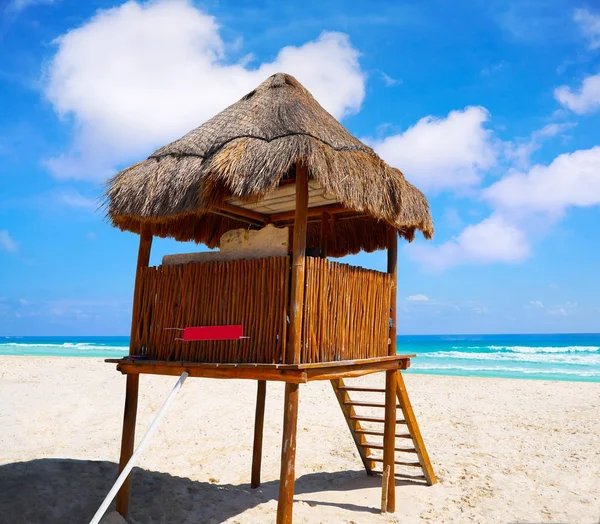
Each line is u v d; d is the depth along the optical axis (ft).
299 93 19.02
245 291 15.61
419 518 18.69
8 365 70.90
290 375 14.06
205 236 24.13
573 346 173.99
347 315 17.06
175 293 17.13
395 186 17.80
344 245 24.90
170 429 34.24
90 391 47.03
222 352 15.65
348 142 17.74
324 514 18.61
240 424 35.91
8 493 18.20
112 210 17.70
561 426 35.83
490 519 18.69
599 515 19.20
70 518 17.20
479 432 34.14
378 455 28.17
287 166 14.24
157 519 17.95
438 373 86.58
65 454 27.17
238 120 17.65
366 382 62.54
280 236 15.74
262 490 21.57
